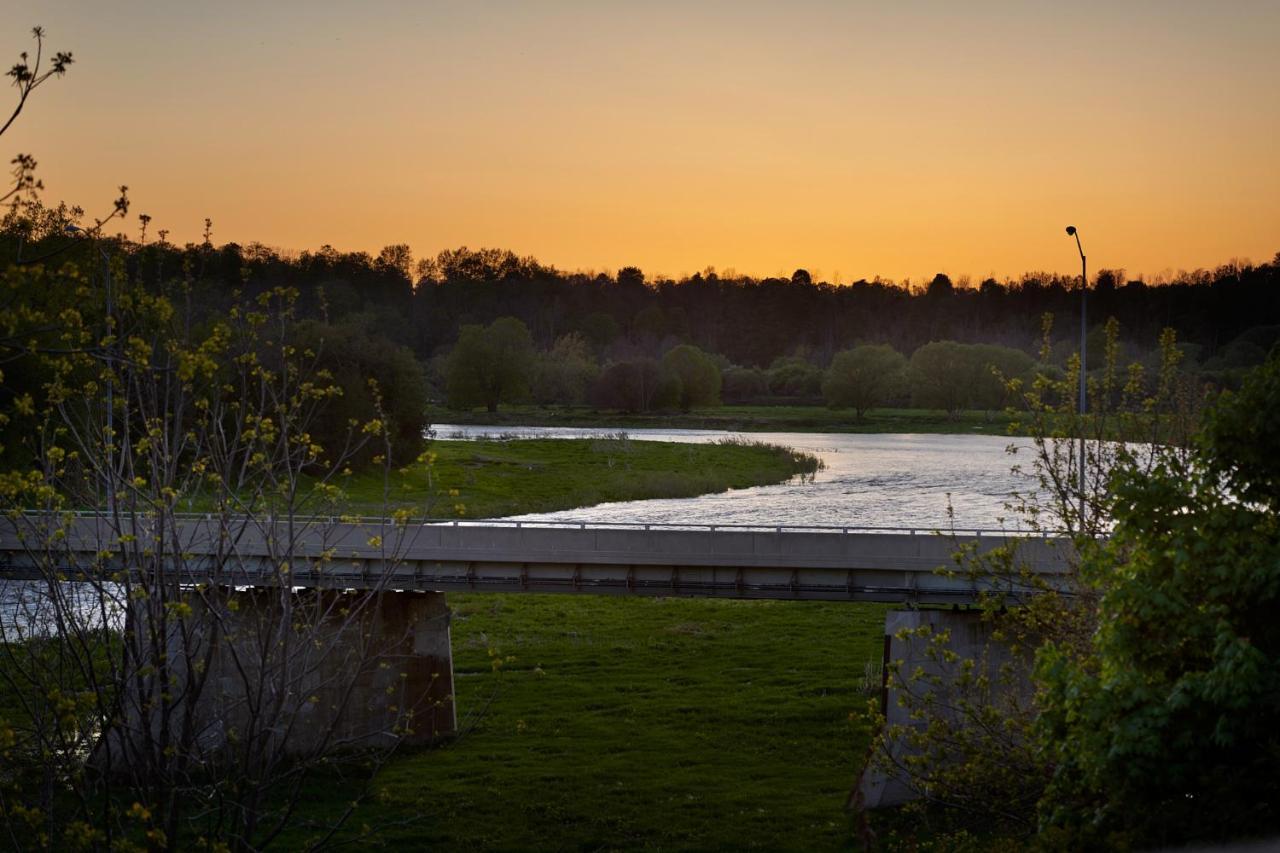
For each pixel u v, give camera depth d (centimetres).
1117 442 2298
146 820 1423
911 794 2998
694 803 3098
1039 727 1603
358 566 3553
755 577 3638
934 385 17600
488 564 3681
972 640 3162
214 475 1684
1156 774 1368
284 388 1806
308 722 3388
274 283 19738
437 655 3594
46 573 1636
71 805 1897
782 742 3559
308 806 3047
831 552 3581
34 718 1555
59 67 1202
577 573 3681
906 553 3547
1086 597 2166
